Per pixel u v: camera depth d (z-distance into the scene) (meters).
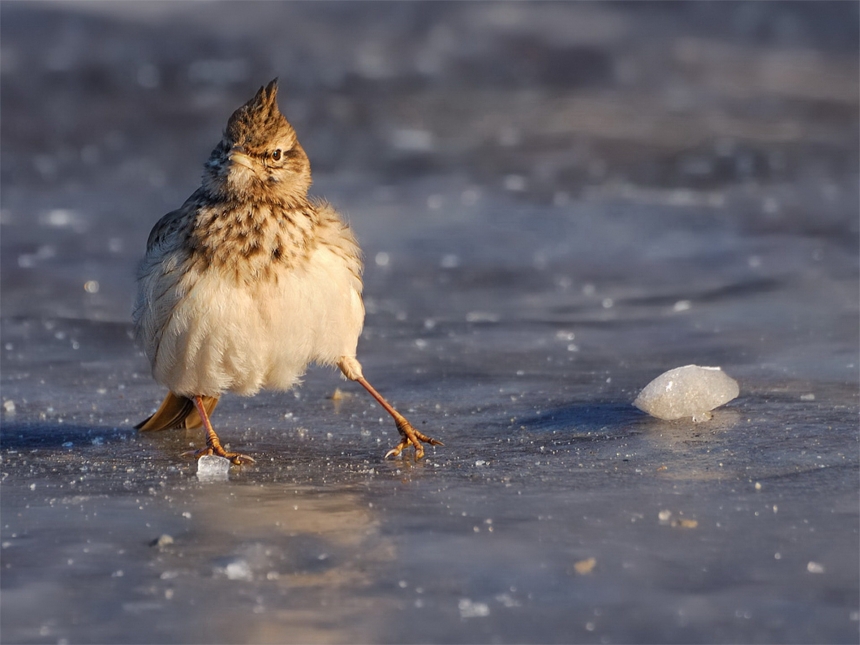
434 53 41.06
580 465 9.26
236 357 9.77
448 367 13.11
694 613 6.38
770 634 6.14
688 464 9.17
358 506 8.29
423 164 27.73
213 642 6.12
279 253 9.66
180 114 32.78
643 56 41.59
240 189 9.62
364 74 38.22
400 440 10.32
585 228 21.12
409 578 6.88
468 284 17.41
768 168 26.98
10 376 12.82
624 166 27.41
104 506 8.35
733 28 46.03
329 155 28.69
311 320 9.83
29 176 26.05
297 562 7.16
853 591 6.61
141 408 11.75
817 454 9.31
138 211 22.78
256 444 10.38
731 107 34.94
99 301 16.31
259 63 38.84
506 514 8.02
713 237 20.03
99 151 28.75
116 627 6.29
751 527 7.63
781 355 12.96
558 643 6.07
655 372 12.56
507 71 39.25
